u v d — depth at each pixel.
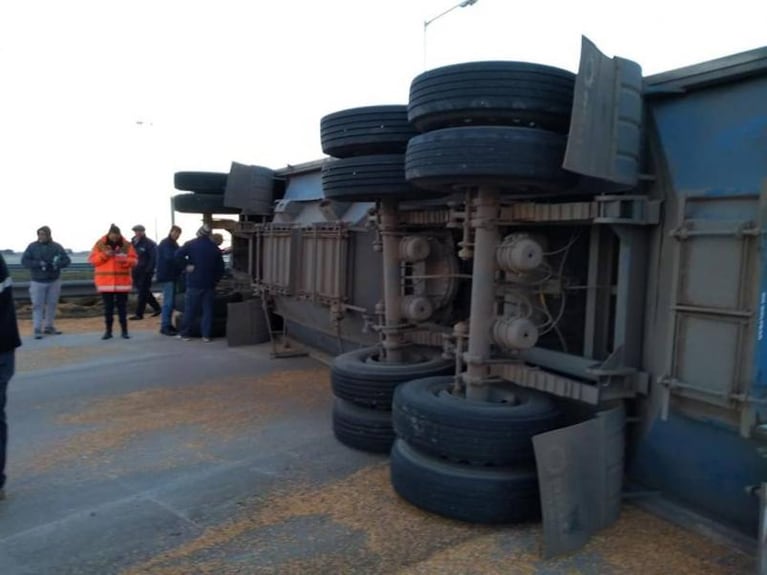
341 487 4.43
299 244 8.42
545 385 4.06
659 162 3.85
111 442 5.41
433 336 5.37
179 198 10.45
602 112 3.58
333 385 5.27
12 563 3.45
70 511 4.09
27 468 4.83
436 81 3.78
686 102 3.71
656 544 3.58
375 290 6.89
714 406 3.47
